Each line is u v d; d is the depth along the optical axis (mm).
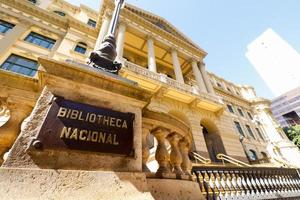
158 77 14039
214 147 16172
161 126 2529
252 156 21812
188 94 14695
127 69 12133
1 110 2219
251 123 27172
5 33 11984
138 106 2285
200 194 2502
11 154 1367
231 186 4906
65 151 1555
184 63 21812
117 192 1568
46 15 15070
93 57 2750
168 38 19984
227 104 27203
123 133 1946
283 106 71375
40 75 1820
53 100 1726
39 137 1500
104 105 2004
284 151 23781
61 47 13570
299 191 6523
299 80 85562
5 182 1240
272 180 6215
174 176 2406
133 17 18016
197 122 15031
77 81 1926
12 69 10555
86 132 1725
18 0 14016
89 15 19969
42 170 1390
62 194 1351
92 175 1553
